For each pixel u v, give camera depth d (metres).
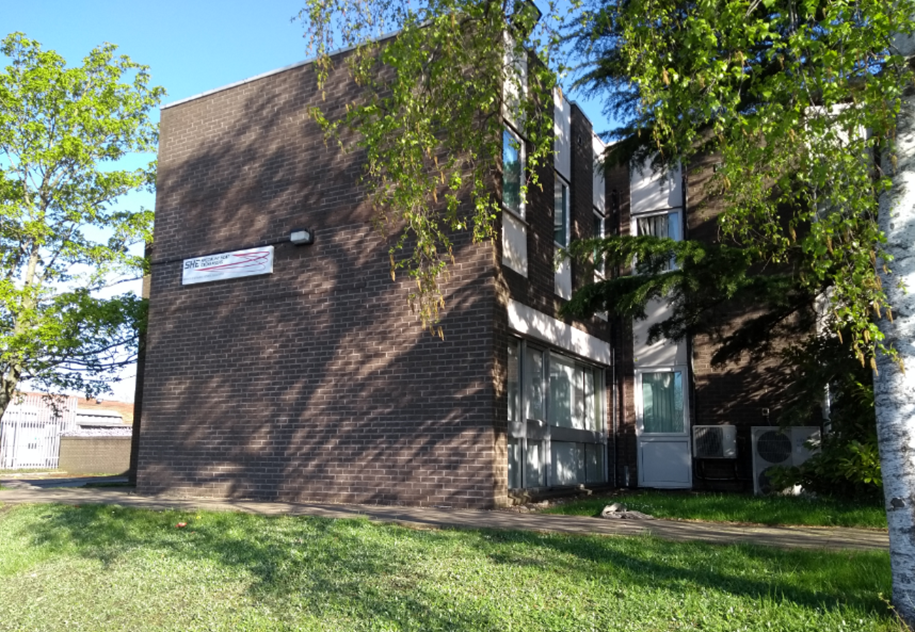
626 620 5.05
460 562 6.80
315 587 6.23
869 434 10.40
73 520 10.16
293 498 12.18
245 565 7.09
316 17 7.70
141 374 19.58
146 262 19.27
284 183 13.21
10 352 17.66
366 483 11.59
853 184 5.09
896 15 4.81
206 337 13.53
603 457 16.20
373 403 11.73
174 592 6.44
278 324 12.84
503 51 8.00
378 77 12.10
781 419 11.20
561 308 12.48
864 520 8.77
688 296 11.14
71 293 18.64
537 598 5.63
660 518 9.64
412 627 5.13
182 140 14.49
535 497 12.03
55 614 6.14
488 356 10.95
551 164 13.91
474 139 8.35
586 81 10.71
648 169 16.42
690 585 5.75
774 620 4.86
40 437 33.94
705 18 5.48
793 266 11.01
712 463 15.32
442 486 10.99
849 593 5.38
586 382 15.88
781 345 14.31
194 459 13.23
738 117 5.57
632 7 6.54
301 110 13.23
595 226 17.09
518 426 12.02
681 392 16.12
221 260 13.57
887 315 4.91
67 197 19.08
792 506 9.72
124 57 19.11
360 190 12.37
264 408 12.73
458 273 11.31
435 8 7.63
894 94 4.94
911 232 5.02
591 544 7.37
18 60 18.17
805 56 5.39
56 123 18.53
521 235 12.46
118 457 33.03
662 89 6.30
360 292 12.13
